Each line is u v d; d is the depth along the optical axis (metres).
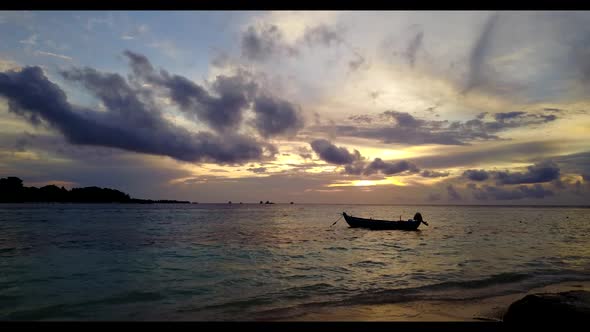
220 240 26.42
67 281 12.54
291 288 11.58
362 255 19.06
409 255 19.05
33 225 40.09
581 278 13.21
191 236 29.27
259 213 91.12
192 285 11.95
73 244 23.31
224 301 10.09
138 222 47.78
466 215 88.62
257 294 10.84
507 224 51.09
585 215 97.25
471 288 11.63
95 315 8.87
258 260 17.12
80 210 91.56
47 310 9.30
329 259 17.55
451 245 24.17
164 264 15.89
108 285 11.93
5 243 23.80
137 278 13.00
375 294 10.84
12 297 10.48
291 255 18.86
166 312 9.11
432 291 11.22
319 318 8.48
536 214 101.56
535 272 14.22
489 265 15.87
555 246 23.70
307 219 61.09
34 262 16.41
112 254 18.92
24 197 171.00
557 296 7.99
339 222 52.31
